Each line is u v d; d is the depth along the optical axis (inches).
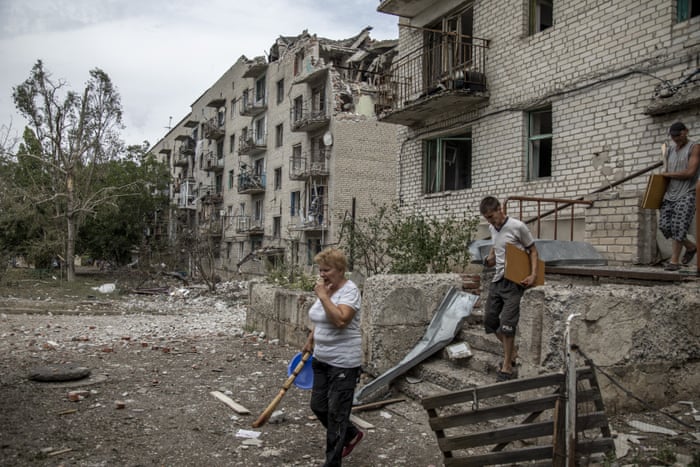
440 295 258.8
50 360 299.0
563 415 130.3
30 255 1350.9
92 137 1316.4
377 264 409.1
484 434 134.3
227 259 1657.2
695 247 232.1
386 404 219.0
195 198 2026.3
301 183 1205.7
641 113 319.0
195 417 201.6
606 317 170.9
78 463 155.9
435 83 495.2
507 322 195.3
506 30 421.7
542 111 402.0
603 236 313.9
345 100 1107.3
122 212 1680.6
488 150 436.8
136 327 486.3
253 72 1449.3
